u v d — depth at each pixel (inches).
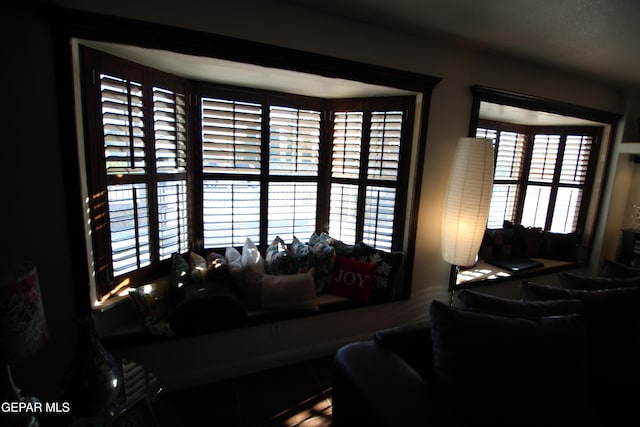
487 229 137.6
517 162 148.8
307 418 74.3
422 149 98.4
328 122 111.1
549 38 87.7
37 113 58.3
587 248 146.4
